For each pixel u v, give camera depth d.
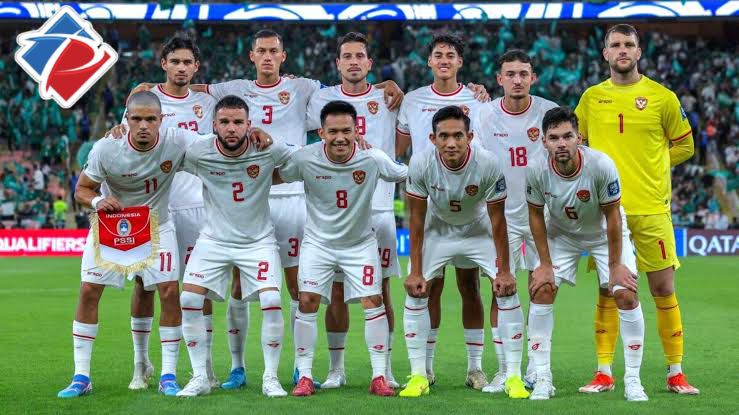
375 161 6.82
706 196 27.91
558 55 31.94
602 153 6.55
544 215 6.99
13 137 30.44
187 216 7.71
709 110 30.70
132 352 8.82
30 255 24.05
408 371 7.96
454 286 15.63
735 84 31.69
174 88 7.87
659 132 7.17
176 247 7.03
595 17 30.52
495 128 7.61
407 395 6.67
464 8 30.84
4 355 8.62
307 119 8.10
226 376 7.75
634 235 7.16
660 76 31.95
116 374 7.67
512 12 30.75
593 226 6.78
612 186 6.49
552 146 6.39
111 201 6.73
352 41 7.81
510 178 7.61
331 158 6.79
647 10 30.44
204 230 6.97
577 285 15.88
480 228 7.04
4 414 6.04
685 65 32.22
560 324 10.95
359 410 6.09
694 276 17.64
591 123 7.36
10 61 31.41
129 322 11.00
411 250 6.89
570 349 9.08
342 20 30.56
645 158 7.12
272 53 7.91
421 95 7.94
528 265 7.61
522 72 7.39
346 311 7.34
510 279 6.78
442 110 6.57
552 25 31.47
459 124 6.49
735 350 8.79
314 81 8.12
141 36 31.84
